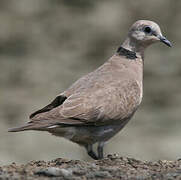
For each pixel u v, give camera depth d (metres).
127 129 28.45
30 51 37.88
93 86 13.65
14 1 40.94
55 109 13.07
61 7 41.03
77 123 13.07
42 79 34.41
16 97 32.03
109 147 26.95
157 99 32.06
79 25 39.78
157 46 36.69
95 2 40.91
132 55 14.84
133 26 15.00
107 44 38.44
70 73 35.31
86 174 11.06
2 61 36.50
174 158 26.38
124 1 40.28
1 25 39.28
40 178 10.78
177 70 34.72
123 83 13.96
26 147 26.80
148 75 34.50
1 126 28.86
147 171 11.48
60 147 26.73
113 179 10.81
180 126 28.84
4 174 11.09
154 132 28.22
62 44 38.75
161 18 39.31
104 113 13.38
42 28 39.72
